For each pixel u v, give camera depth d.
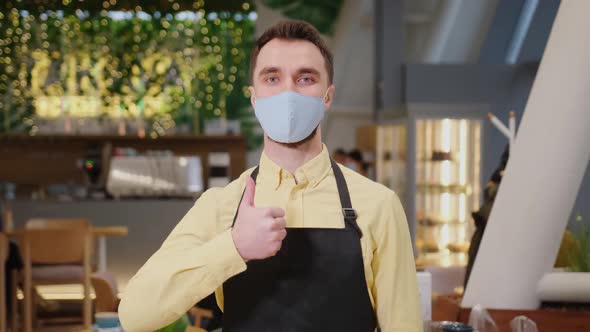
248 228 1.38
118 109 11.12
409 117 9.86
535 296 3.10
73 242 6.91
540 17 9.83
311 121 1.51
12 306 7.07
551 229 3.04
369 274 1.50
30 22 10.34
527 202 3.03
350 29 12.45
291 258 1.49
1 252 6.61
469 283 3.15
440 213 9.91
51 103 11.03
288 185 1.54
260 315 1.48
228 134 10.89
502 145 9.89
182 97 11.73
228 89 12.12
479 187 9.80
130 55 10.70
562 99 2.95
